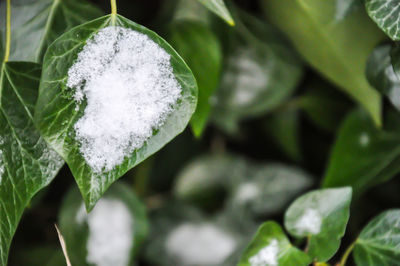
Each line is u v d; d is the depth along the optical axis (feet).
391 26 1.17
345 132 1.38
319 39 1.31
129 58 1.12
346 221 1.22
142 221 1.41
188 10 1.42
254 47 1.48
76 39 1.13
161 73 1.12
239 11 1.44
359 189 1.35
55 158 1.16
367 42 1.28
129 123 1.12
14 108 1.16
